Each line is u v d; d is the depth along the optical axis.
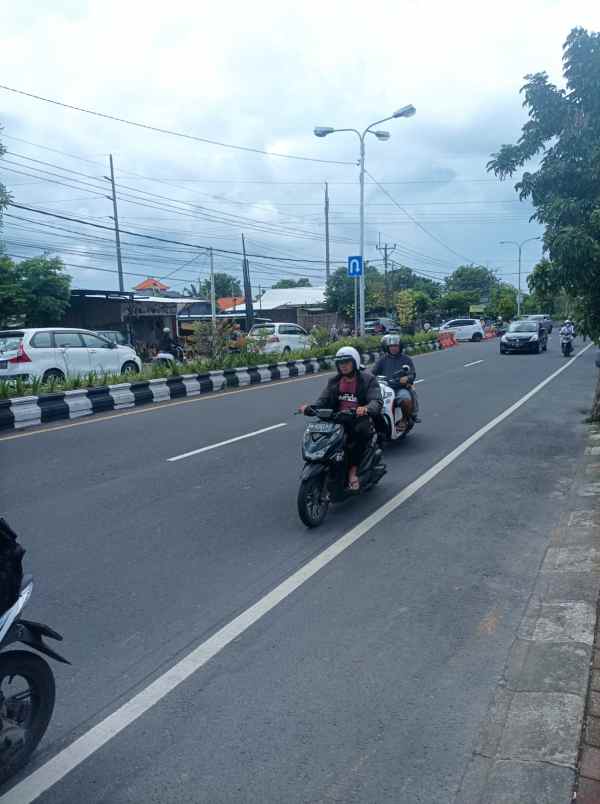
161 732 3.55
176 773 3.24
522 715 3.58
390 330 41.06
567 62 9.18
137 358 20.17
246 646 4.40
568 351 30.11
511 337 32.06
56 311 29.44
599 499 7.36
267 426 12.26
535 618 4.71
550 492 7.88
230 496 7.76
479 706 3.71
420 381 19.84
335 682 3.98
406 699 3.79
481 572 5.56
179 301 38.69
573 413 13.64
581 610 4.71
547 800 2.96
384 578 5.46
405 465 9.23
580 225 9.00
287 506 7.38
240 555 5.97
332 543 6.26
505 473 8.77
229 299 61.59
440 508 7.30
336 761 3.30
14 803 3.07
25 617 4.80
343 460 6.93
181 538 6.39
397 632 4.56
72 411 13.59
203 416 13.53
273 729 3.55
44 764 3.32
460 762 3.27
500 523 6.79
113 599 5.10
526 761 3.21
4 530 3.16
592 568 5.44
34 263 29.06
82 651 4.35
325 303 53.81
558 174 9.33
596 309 10.45
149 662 4.22
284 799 3.06
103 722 3.63
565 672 3.95
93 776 3.23
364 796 3.06
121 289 40.09
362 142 26.22
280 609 4.92
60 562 5.82
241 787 3.14
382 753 3.35
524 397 16.09
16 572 3.19
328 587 5.30
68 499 7.64
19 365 16.45
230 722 3.62
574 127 9.16
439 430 11.81
